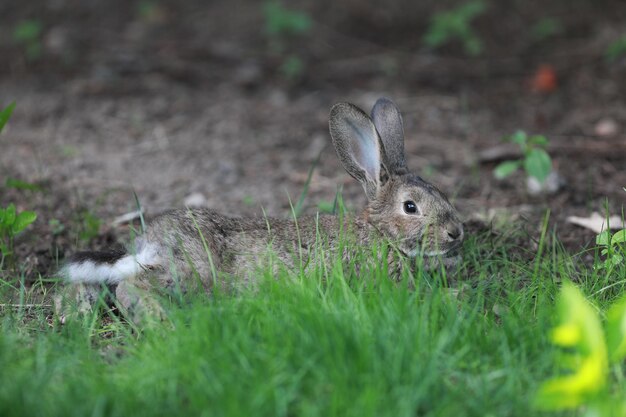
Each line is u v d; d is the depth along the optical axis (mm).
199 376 6719
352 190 13312
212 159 14961
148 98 18000
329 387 6582
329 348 6957
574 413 6570
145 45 20781
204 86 18828
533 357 7340
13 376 6809
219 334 7379
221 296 8227
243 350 7039
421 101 18062
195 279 8680
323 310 7551
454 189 13242
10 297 9312
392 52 20719
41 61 19656
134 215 11742
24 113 17000
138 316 8367
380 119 10812
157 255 8750
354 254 9141
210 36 21469
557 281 9234
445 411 6383
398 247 9523
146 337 7848
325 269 8602
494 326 7855
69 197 12781
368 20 22094
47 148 15227
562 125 16469
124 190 13312
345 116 10102
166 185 13672
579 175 13750
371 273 8516
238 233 9203
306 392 6641
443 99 18141
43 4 22594
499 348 7309
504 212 11938
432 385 6684
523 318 8016
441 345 7070
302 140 16016
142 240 8992
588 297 8477
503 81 19094
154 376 6832
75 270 8820
